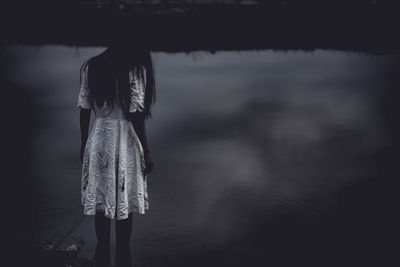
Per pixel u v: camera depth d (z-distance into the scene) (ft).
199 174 14.87
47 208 12.23
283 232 11.02
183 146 17.78
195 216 11.84
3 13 60.95
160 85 29.76
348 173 14.96
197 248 10.21
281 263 9.64
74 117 21.85
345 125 20.71
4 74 32.14
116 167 9.12
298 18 62.69
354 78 32.12
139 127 9.04
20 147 17.38
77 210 12.18
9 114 22.12
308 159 16.31
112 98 8.98
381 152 17.03
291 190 13.56
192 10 67.15
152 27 56.95
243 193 13.37
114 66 8.90
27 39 51.88
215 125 20.71
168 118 21.91
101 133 9.10
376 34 54.39
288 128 20.25
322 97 26.43
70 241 10.48
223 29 58.75
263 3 69.00
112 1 67.67
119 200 9.11
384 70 35.24
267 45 50.26
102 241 9.55
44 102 24.66
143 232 10.93
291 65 38.14
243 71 35.40
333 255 10.00
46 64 36.81
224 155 16.76
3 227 11.03
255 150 17.35
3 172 14.78
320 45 49.98
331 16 61.46
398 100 25.58
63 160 16.08
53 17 60.64
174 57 42.27
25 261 9.48
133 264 9.50
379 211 12.23
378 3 63.72
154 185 13.98
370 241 10.64
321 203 12.69
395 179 14.43
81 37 53.21
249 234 10.91
